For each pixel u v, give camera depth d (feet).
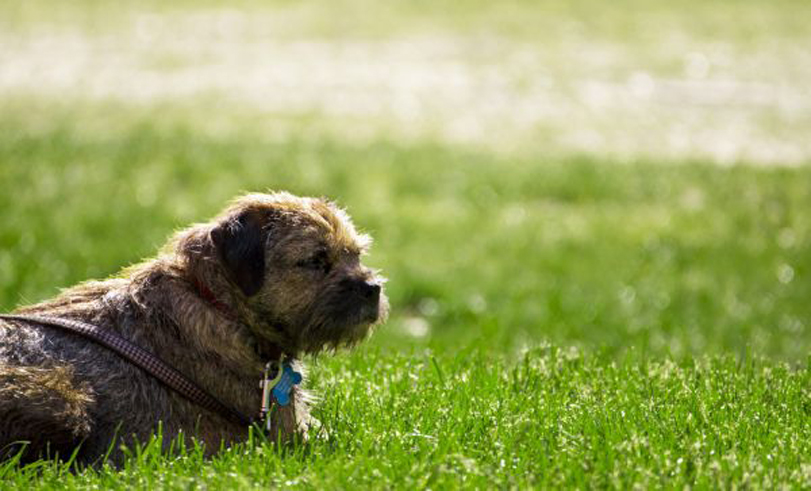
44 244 53.52
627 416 21.68
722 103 100.17
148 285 20.72
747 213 65.10
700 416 21.74
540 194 70.23
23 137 82.28
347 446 20.43
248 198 21.68
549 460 18.94
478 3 160.35
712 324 45.55
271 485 18.06
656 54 123.13
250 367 20.62
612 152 82.43
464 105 100.12
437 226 61.67
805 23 144.77
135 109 97.14
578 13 152.56
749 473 17.94
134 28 138.82
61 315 20.45
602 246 58.70
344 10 153.28
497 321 44.86
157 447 18.89
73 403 18.81
